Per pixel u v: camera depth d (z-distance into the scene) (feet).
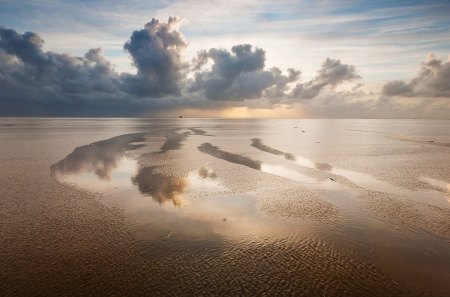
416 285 43.37
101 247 53.93
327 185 92.99
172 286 43.16
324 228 61.72
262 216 68.08
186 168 116.37
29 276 45.34
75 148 172.04
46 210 70.85
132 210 71.26
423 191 86.84
